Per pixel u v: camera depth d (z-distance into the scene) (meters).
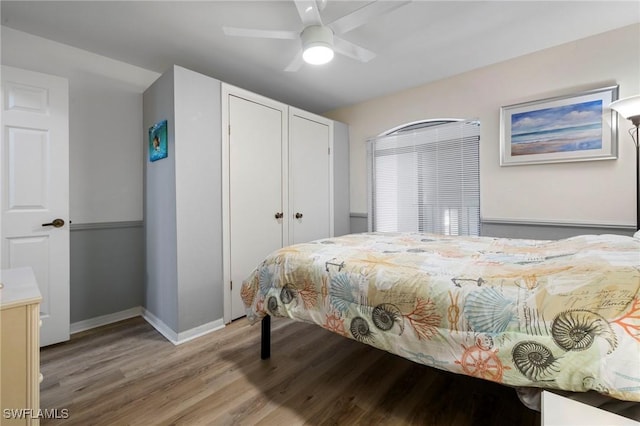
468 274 1.17
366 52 1.97
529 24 2.09
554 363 0.86
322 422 1.31
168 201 2.25
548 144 2.42
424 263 1.38
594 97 2.22
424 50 2.45
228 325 2.46
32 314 1.04
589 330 0.83
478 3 1.87
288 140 3.06
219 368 1.77
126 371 1.74
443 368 1.07
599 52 2.22
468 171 2.93
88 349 2.03
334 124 3.65
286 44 2.33
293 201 3.12
